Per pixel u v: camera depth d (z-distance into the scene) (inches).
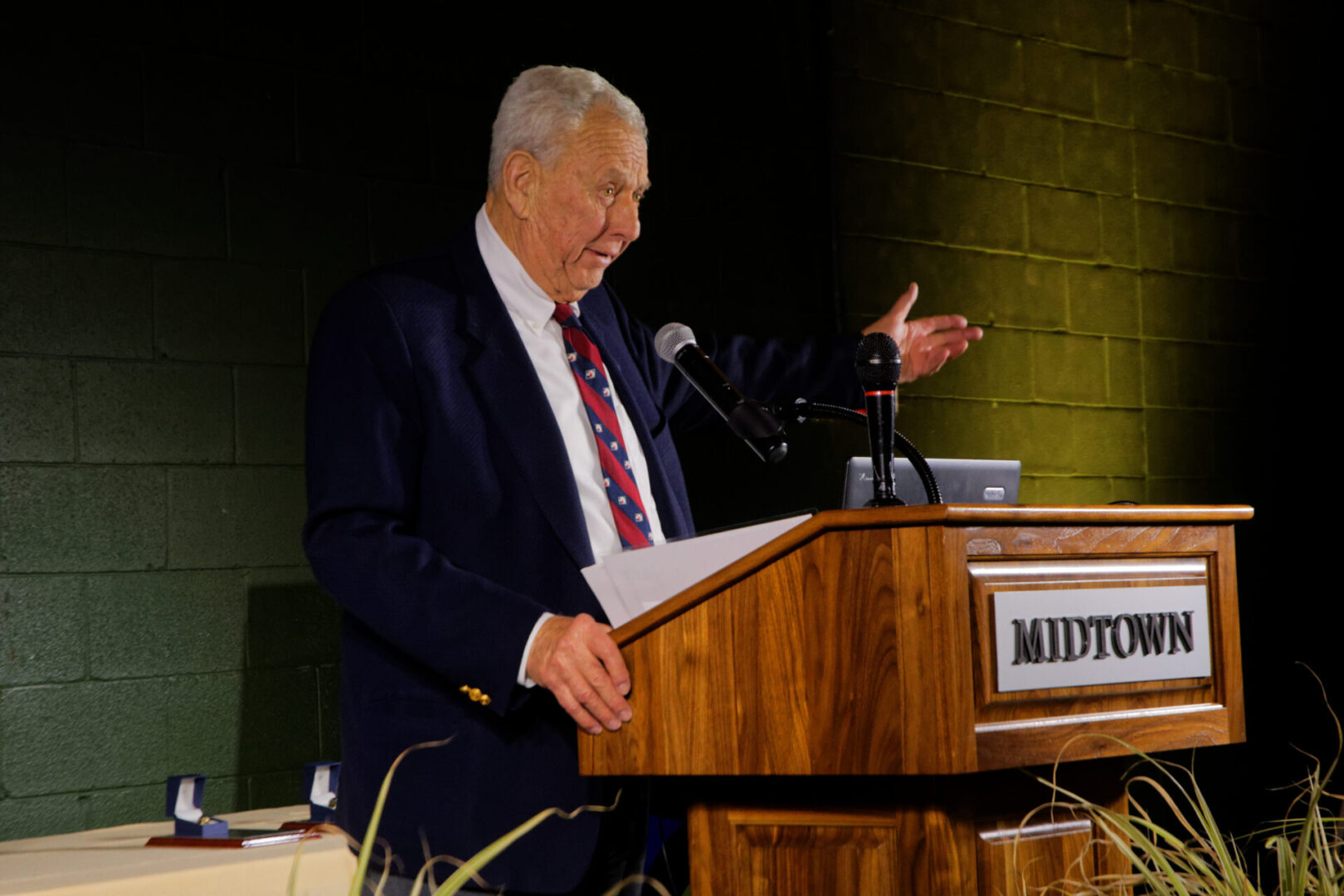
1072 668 65.3
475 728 82.4
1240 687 74.1
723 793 68.4
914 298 122.6
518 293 97.4
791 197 192.4
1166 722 69.6
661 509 97.8
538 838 80.0
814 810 65.7
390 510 83.7
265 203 150.3
